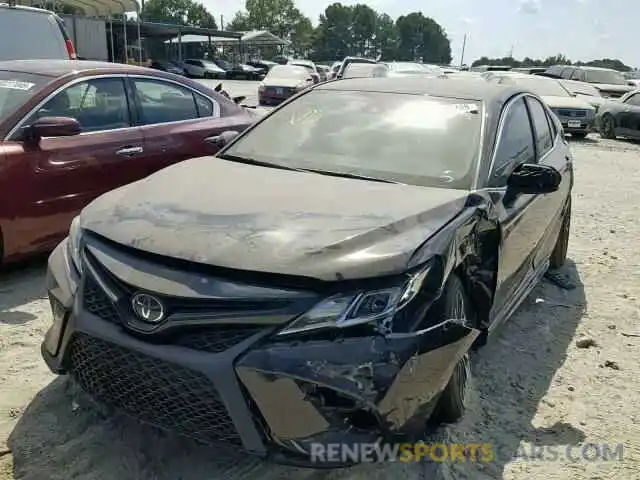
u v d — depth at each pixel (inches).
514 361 159.3
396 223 109.3
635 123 650.8
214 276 96.7
